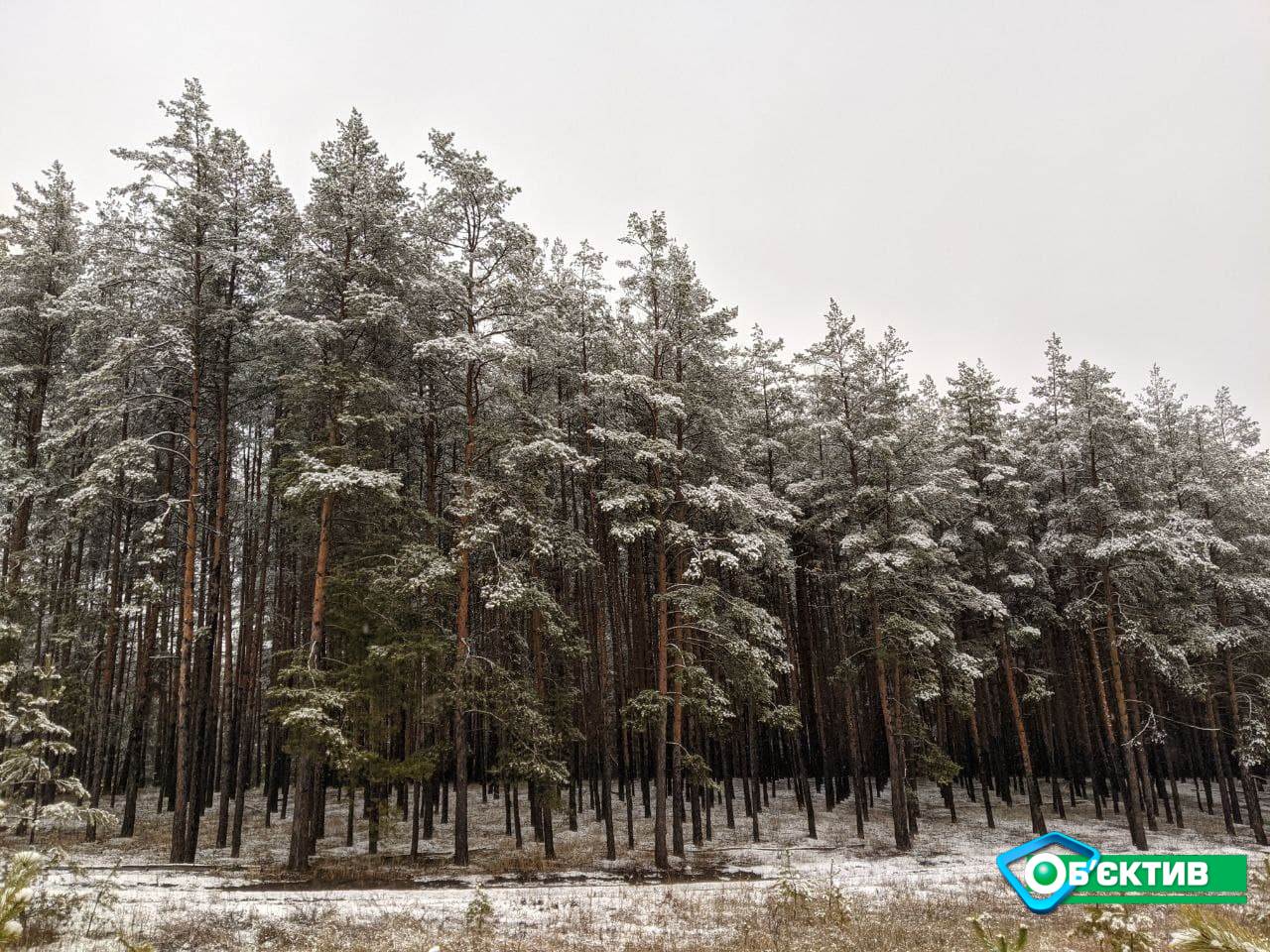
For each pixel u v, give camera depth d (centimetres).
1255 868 1686
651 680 3072
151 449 2183
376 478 2038
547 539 2348
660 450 2509
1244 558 3291
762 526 2752
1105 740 3884
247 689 3550
